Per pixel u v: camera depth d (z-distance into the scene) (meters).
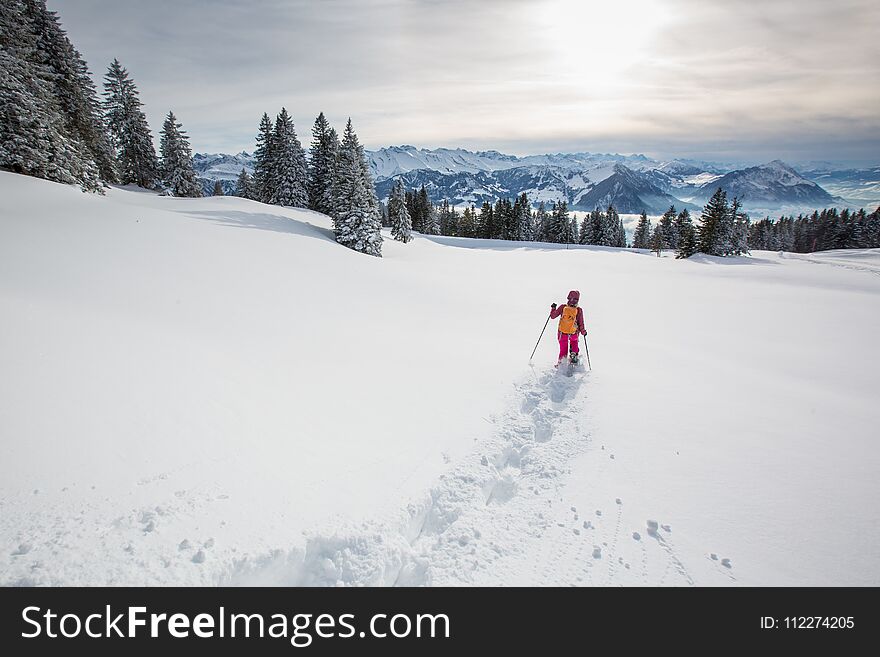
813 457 4.80
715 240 54.50
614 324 13.46
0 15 27.50
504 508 4.13
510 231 84.94
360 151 33.38
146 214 18.20
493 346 9.62
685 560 3.36
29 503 3.09
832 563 3.29
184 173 44.81
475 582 3.27
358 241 30.98
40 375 4.58
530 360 8.56
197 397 5.02
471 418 5.86
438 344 9.45
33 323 5.68
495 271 29.55
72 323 6.03
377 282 16.78
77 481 3.39
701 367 8.38
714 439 5.25
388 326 10.68
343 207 31.70
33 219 12.93
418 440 5.11
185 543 3.07
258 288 11.53
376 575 3.28
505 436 5.47
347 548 3.41
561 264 36.97
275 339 8.06
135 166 46.44
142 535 3.06
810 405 6.37
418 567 3.47
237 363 6.36
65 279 8.41
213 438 4.36
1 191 15.67
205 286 10.45
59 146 23.84
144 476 3.63
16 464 3.38
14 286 7.25
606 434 5.43
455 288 18.92
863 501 4.01
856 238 85.00
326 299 12.25
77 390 4.51
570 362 8.16
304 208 47.75
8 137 21.70
